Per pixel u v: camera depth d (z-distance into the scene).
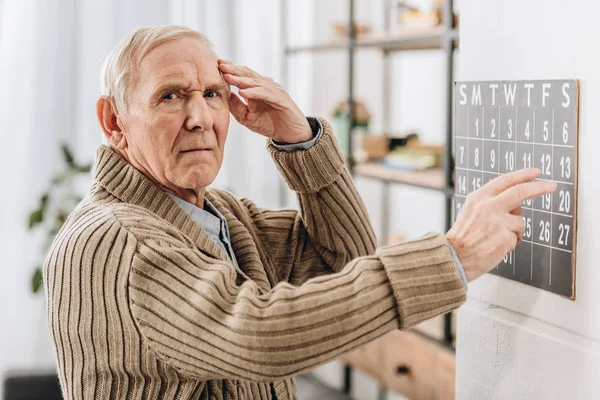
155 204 1.23
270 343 0.95
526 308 1.14
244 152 3.63
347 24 3.13
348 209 1.47
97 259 1.07
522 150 1.12
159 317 1.03
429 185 2.44
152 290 1.04
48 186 3.34
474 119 1.22
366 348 2.82
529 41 1.09
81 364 1.15
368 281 1.00
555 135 1.06
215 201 1.44
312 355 0.97
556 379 1.09
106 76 1.23
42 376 2.48
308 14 3.63
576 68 1.02
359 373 3.52
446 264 1.03
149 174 1.25
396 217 3.45
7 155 3.28
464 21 1.23
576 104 1.02
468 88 1.23
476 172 1.22
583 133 1.01
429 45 2.76
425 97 3.21
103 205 1.18
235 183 3.64
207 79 1.21
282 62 3.62
